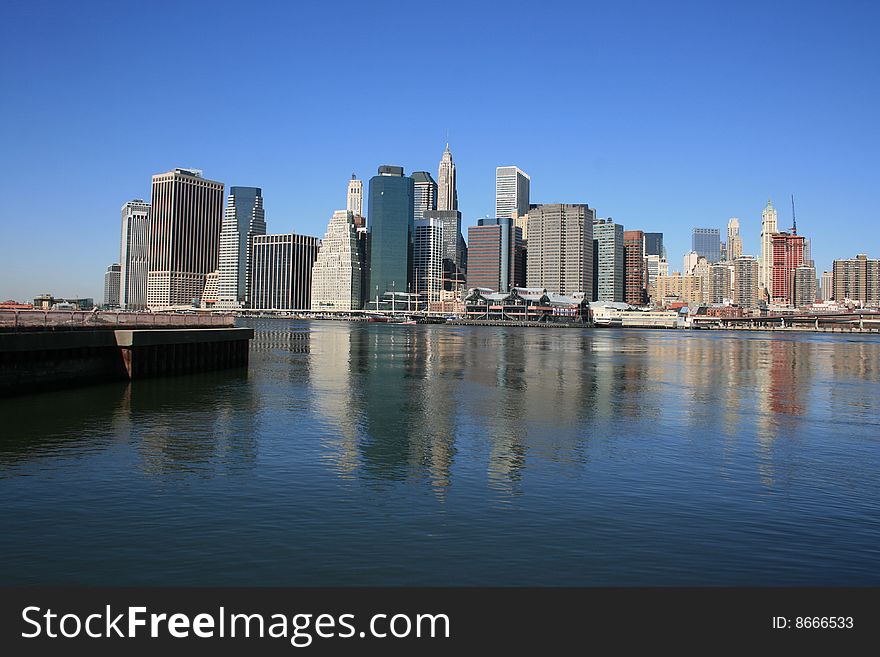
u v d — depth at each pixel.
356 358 108.81
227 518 22.86
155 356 62.38
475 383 70.38
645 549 20.52
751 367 101.31
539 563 19.41
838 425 44.88
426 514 23.61
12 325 48.28
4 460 30.59
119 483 27.09
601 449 35.56
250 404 50.22
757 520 23.39
